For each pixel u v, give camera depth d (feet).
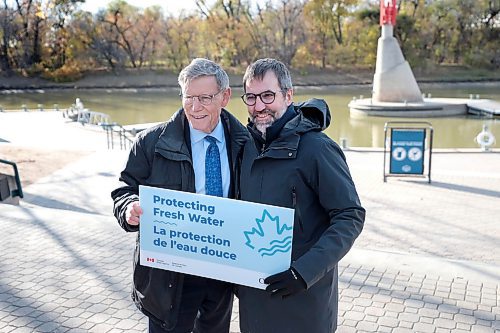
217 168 9.44
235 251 8.63
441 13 196.75
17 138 62.64
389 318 14.01
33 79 184.96
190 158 9.26
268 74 8.37
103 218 23.38
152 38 196.85
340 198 8.18
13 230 21.68
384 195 33.22
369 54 199.31
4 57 185.98
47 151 50.16
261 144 8.79
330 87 179.01
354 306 14.73
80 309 14.73
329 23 201.77
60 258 18.63
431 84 182.70
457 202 31.42
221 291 10.18
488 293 15.49
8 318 14.20
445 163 46.62
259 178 8.60
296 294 8.45
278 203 8.45
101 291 15.88
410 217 28.25
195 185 9.37
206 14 205.77
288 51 201.46
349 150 54.65
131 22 195.00
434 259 18.29
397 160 37.42
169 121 9.59
